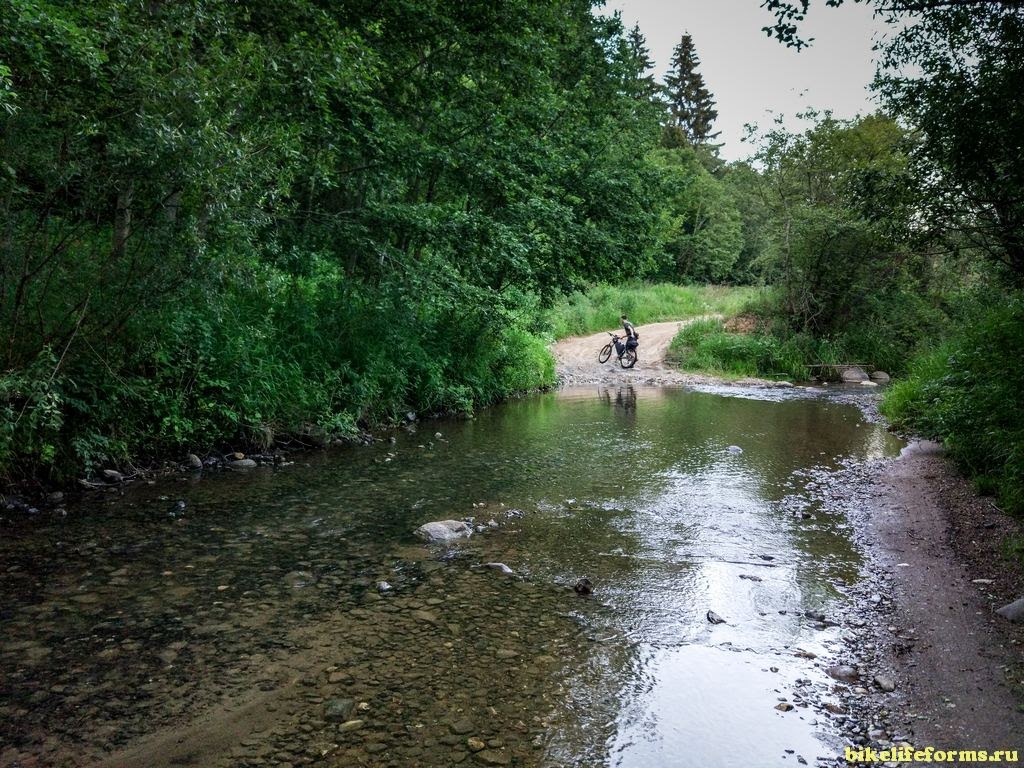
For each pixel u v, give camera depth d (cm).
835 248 2506
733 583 518
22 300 661
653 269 2002
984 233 680
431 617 451
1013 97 574
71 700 344
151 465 819
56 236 688
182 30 694
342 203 1280
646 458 984
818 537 631
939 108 621
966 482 802
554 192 1547
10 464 673
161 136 632
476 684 367
